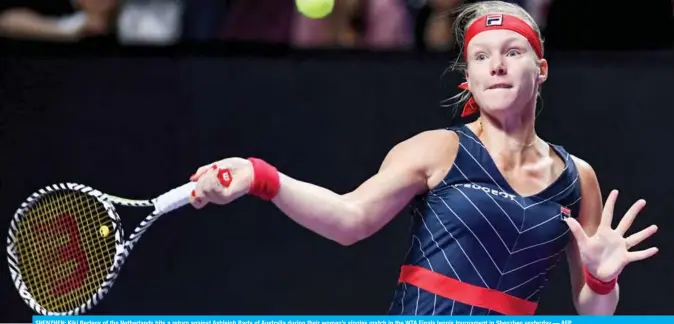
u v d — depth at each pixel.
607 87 13.07
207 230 13.34
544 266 8.53
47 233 9.23
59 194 9.26
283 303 13.29
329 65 13.25
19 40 13.29
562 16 14.52
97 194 8.69
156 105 13.30
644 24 14.36
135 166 13.27
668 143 13.02
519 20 8.51
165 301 13.28
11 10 15.37
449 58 13.13
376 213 8.40
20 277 8.95
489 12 8.62
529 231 8.33
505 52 8.43
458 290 8.35
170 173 13.27
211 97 13.27
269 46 13.34
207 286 13.33
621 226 8.44
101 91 13.28
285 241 13.33
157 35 15.79
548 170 8.60
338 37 15.66
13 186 13.23
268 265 13.32
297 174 13.24
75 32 15.43
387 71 13.19
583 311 8.99
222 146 13.28
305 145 13.27
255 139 13.27
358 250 13.25
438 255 8.42
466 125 8.76
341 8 15.60
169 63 13.28
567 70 13.09
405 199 8.52
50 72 13.27
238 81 13.28
